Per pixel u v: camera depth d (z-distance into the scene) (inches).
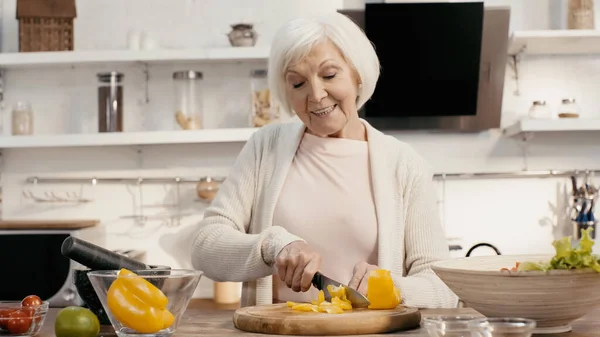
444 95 137.3
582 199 140.3
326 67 67.7
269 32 145.9
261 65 145.8
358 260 72.7
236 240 68.2
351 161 75.0
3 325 52.1
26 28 139.9
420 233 73.6
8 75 147.8
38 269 129.0
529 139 144.6
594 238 140.6
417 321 53.9
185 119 137.9
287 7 146.0
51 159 147.6
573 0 136.8
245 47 135.7
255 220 76.4
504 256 56.1
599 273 46.8
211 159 146.7
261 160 77.5
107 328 55.4
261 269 64.9
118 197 147.2
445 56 135.0
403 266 75.2
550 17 143.9
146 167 146.9
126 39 145.0
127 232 146.7
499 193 145.3
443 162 145.0
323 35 68.0
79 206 147.0
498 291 47.7
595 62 145.9
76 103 147.3
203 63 146.3
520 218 145.0
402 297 62.5
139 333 47.7
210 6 146.8
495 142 145.3
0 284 129.1
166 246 146.4
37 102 147.7
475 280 48.3
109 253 54.2
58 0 140.1
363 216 72.7
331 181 74.5
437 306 64.5
